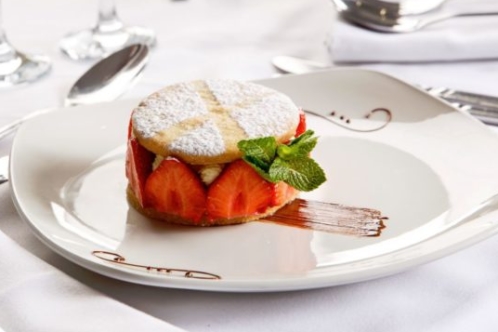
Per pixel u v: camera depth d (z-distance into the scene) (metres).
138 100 0.69
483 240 0.56
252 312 0.53
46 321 0.51
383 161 0.65
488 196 0.61
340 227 0.60
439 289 0.55
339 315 0.53
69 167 0.64
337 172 0.65
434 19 0.80
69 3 0.90
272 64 0.78
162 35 0.83
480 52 0.78
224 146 0.59
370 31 0.79
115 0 0.90
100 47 0.81
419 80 0.76
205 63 0.78
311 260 0.57
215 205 0.60
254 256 0.57
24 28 0.85
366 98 0.70
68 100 0.73
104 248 0.58
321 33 0.83
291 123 0.61
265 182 0.60
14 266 0.54
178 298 0.54
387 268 0.54
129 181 0.62
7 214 0.60
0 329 0.51
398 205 0.61
